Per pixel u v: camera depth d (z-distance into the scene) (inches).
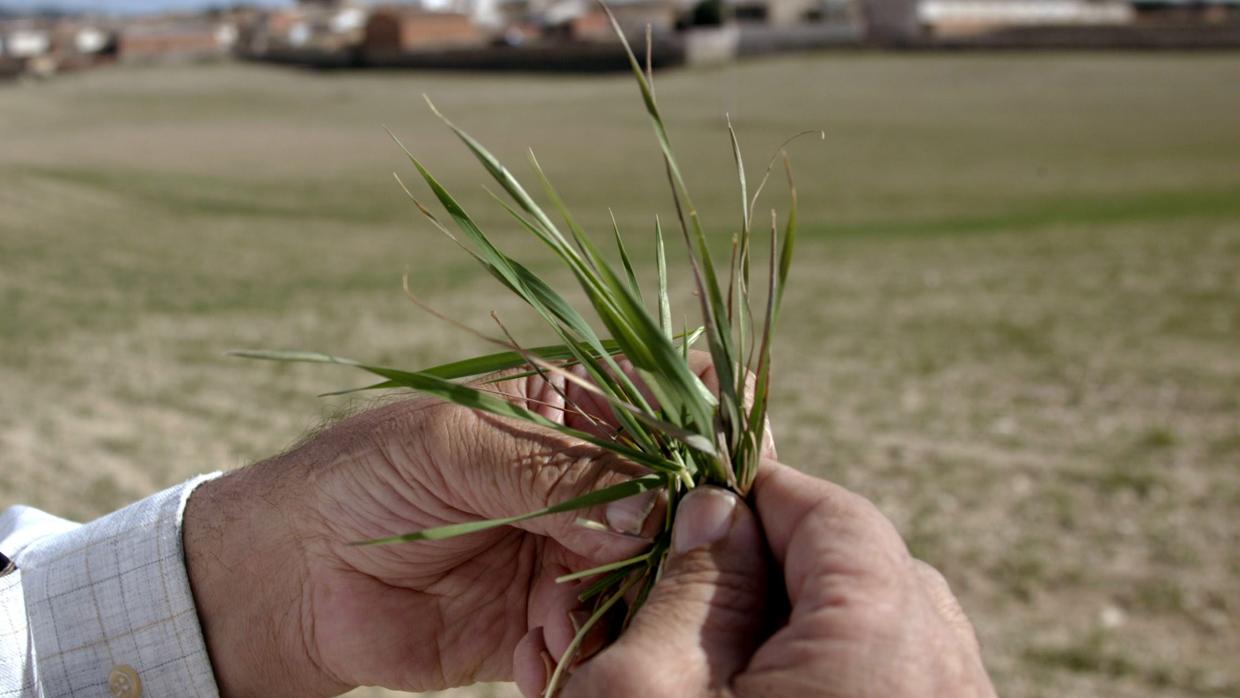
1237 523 271.9
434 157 1628.9
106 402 377.1
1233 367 413.1
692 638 29.2
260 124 2285.9
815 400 386.3
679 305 531.5
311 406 374.9
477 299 603.8
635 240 842.2
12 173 1151.0
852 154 1574.8
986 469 311.9
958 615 33.7
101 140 1935.3
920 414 366.9
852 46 3779.5
